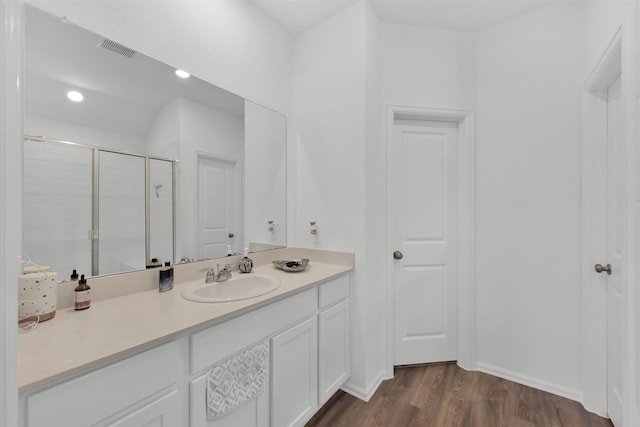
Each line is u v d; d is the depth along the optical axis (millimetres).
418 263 2176
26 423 629
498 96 2027
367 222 1856
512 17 1972
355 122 1852
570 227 1784
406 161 2174
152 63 1377
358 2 1846
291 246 2141
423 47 2098
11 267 390
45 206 1065
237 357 1104
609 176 1594
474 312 2098
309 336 1482
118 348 771
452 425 1545
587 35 1664
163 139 1421
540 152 1876
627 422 857
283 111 2094
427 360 2178
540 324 1876
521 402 1731
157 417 859
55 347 775
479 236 2096
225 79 1703
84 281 1082
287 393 1337
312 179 2061
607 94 1620
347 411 1663
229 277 1520
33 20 1047
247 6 1827
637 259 809
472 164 2100
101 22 1211
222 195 1695
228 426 1067
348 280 1838
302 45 2127
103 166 1220
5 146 387
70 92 1132
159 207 1407
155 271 1359
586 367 1676
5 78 390
